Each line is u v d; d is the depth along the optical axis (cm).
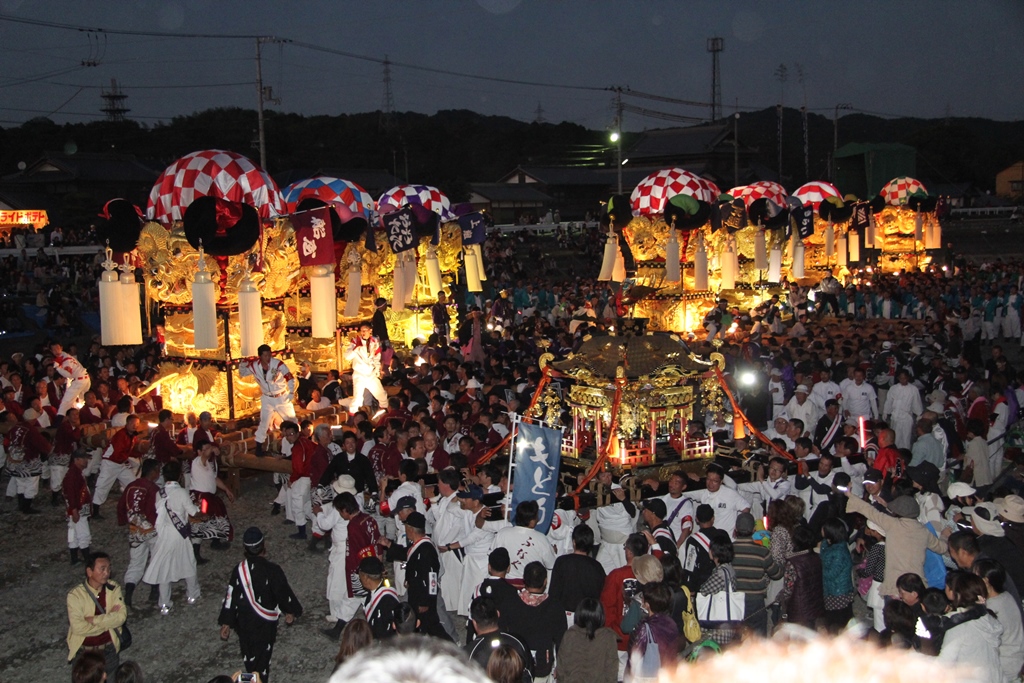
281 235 1739
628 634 792
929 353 2089
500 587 796
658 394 1265
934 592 722
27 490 1523
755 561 841
